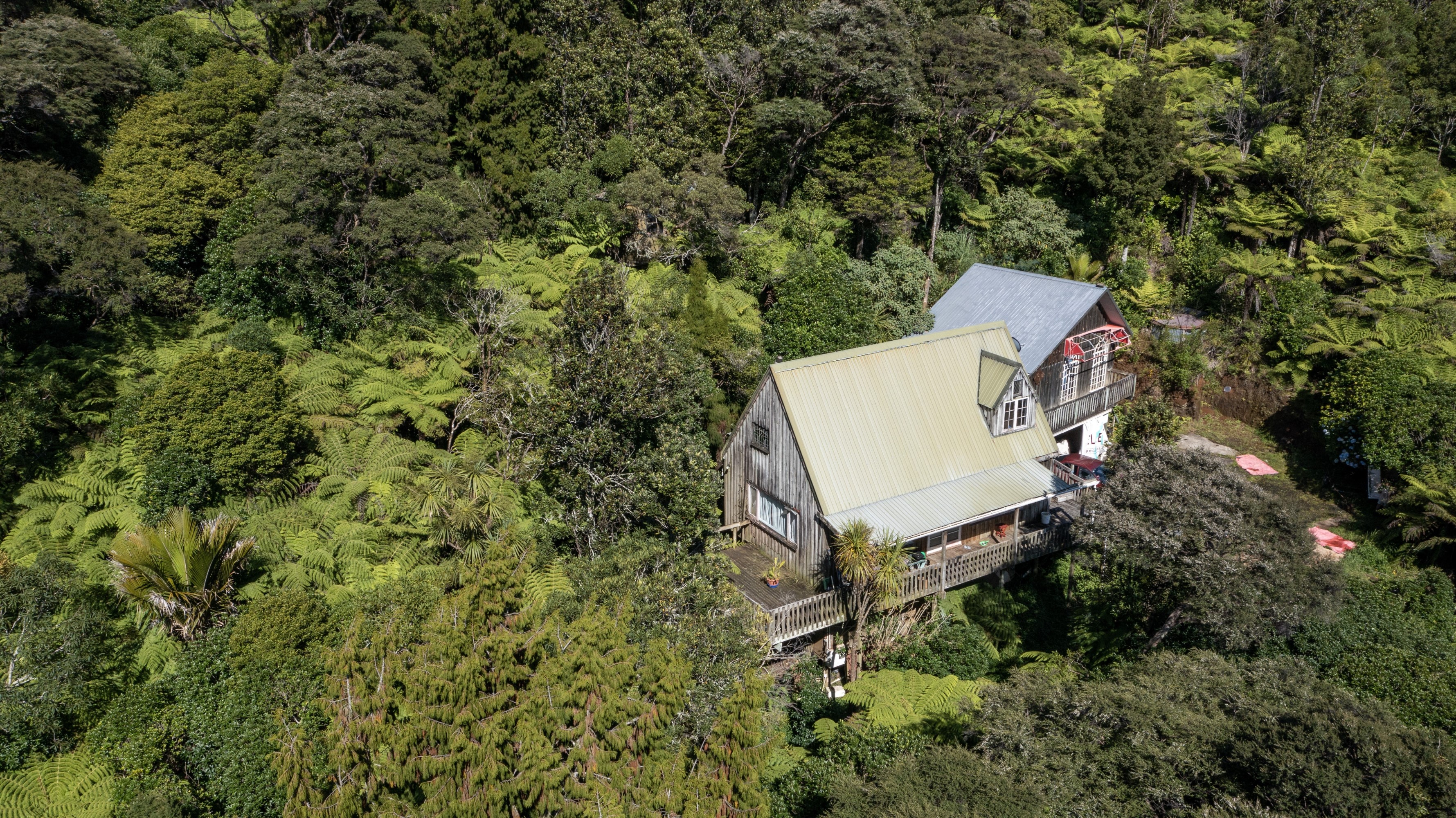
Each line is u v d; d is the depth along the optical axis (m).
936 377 25.89
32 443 20.80
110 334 24.31
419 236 25.61
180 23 36.69
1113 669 18.98
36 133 27.19
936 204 39.59
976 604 25.86
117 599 19.20
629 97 33.50
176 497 20.36
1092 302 29.45
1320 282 38.31
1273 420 35.84
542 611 15.85
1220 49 55.41
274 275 25.72
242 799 15.91
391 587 18.83
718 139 37.03
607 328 23.09
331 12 34.66
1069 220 43.22
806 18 36.81
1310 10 53.66
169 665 18.39
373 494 22.64
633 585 18.31
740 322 29.47
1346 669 21.80
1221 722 14.71
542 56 33.03
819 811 17.17
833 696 23.91
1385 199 43.50
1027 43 41.38
